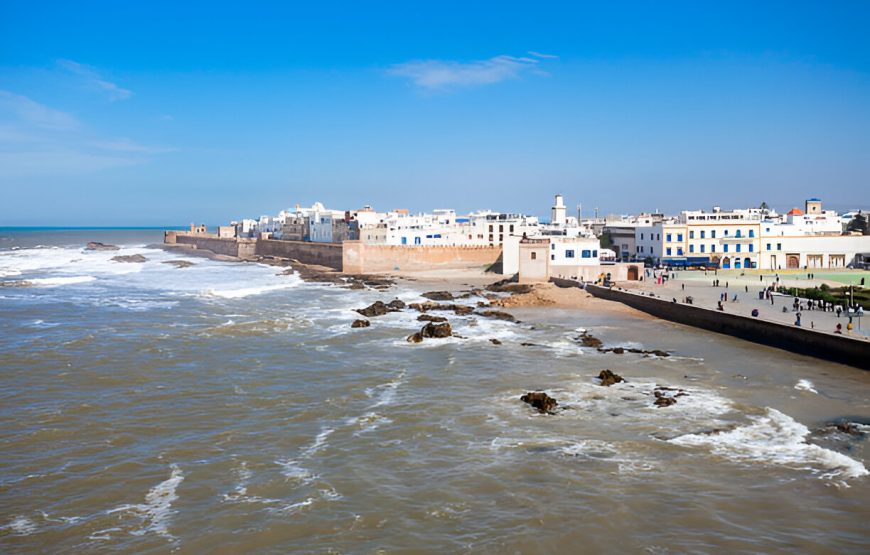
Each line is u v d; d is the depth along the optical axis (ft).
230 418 139.54
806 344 200.44
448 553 86.84
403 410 144.87
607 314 282.15
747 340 223.92
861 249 446.19
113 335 226.17
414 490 104.99
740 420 137.39
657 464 114.52
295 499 102.17
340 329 244.83
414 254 509.76
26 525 94.07
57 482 107.76
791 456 117.80
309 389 161.38
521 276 385.91
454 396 155.53
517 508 98.78
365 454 119.85
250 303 321.93
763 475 109.81
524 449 121.80
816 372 178.09
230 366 184.03
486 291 370.73
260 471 112.47
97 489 105.50
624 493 103.35
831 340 191.31
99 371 175.94
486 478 109.19
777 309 254.88
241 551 87.86
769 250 450.30
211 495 103.60
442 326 228.63
